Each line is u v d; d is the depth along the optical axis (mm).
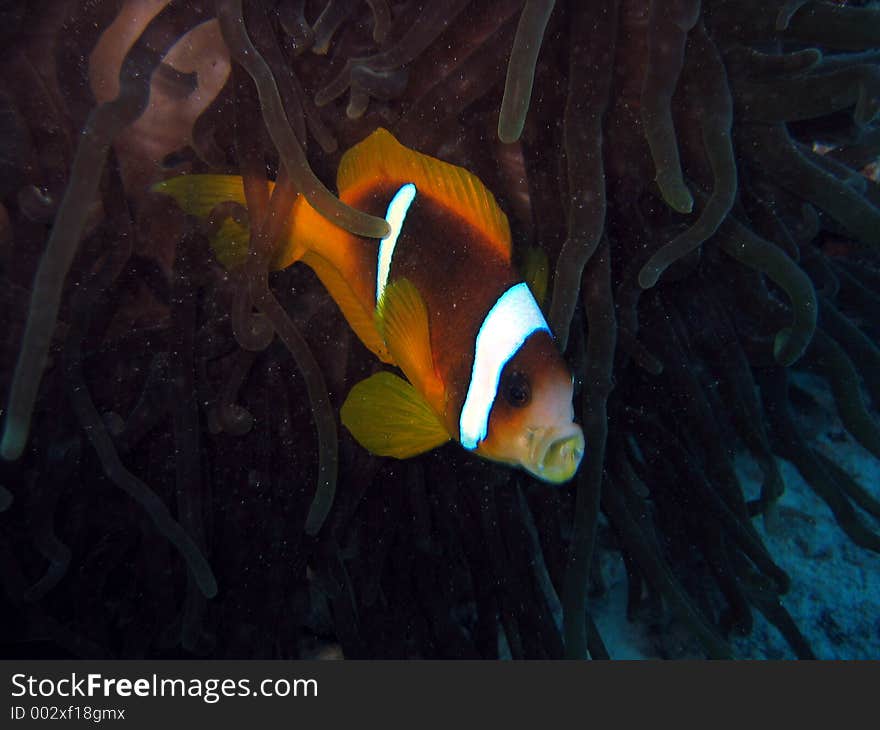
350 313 184
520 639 247
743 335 233
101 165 151
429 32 169
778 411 248
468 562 247
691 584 267
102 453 183
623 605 299
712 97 179
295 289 199
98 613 232
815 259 225
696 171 193
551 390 159
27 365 148
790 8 177
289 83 172
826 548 301
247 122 173
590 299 192
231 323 191
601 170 173
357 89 173
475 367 165
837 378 219
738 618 261
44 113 173
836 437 311
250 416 198
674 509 258
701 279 217
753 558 243
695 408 225
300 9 177
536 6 155
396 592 246
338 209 161
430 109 178
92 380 195
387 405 179
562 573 241
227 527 219
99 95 174
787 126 218
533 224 194
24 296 183
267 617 229
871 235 188
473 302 164
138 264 190
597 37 172
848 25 183
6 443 148
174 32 170
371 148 174
